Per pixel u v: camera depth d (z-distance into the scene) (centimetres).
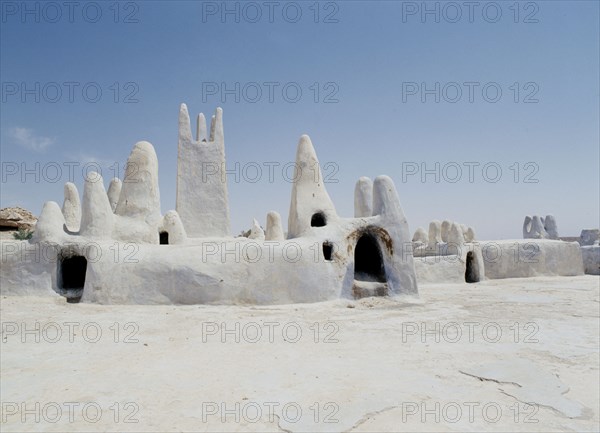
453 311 1084
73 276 1321
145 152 1411
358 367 601
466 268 2027
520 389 514
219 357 650
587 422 425
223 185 1922
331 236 1231
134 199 1375
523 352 680
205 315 982
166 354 666
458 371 582
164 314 988
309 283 1166
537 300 1305
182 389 513
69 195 1719
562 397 489
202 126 1959
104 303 1104
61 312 1005
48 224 1204
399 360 636
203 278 1124
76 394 498
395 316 1009
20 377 557
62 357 649
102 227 1242
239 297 1128
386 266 1258
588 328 866
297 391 507
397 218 1276
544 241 2262
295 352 681
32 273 1166
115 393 501
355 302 1189
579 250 2303
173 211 1459
